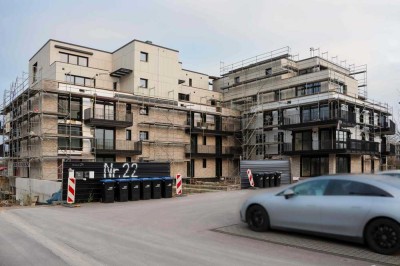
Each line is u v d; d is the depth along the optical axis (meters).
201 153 42.38
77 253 7.17
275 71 44.97
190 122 41.66
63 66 35.25
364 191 7.49
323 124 36.28
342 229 7.55
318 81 40.03
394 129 44.22
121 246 7.75
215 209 13.62
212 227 9.88
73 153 31.75
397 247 6.81
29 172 31.52
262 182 26.62
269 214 8.89
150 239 8.44
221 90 52.78
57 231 9.55
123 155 35.50
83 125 32.91
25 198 22.22
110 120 33.66
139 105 37.44
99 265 6.34
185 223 10.62
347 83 42.19
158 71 40.41
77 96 32.66
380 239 7.02
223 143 45.81
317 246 7.60
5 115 40.41
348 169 38.62
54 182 20.02
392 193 7.13
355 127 39.81
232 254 7.04
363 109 41.12
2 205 20.91
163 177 20.08
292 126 38.97
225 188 26.78
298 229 8.34
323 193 8.08
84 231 9.51
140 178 19.06
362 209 7.28
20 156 35.28
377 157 43.59
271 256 6.89
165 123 39.16
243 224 10.23
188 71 50.41
